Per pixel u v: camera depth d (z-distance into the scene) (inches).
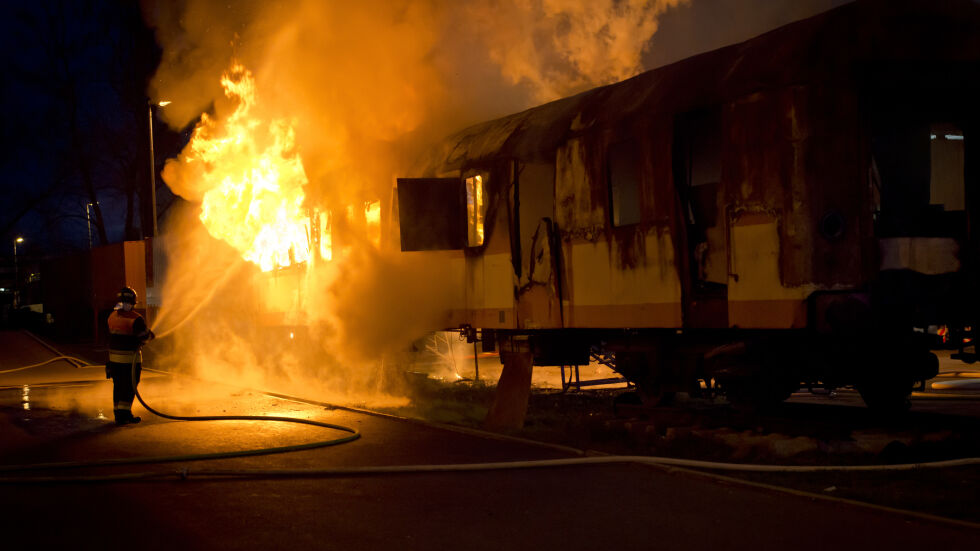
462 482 263.6
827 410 351.9
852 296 302.0
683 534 203.6
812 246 304.3
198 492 255.4
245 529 214.8
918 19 307.1
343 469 276.7
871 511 217.2
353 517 225.1
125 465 299.4
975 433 302.0
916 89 313.7
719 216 347.6
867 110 308.8
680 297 346.6
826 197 304.7
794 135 307.4
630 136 367.9
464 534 207.8
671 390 385.1
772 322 313.4
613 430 370.3
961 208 354.9
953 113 337.7
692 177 366.6
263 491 255.6
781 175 310.7
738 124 325.1
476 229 466.6
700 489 248.8
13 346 1232.8
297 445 327.9
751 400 342.3
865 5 308.7
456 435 357.4
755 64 321.4
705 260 354.0
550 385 615.8
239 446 335.6
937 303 315.9
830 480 264.1
